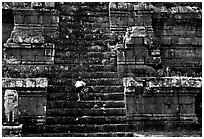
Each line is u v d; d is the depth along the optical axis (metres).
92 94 17.28
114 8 20.64
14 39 18.91
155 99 17.00
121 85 17.84
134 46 18.77
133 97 16.91
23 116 16.38
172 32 20.80
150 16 20.56
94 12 21.34
